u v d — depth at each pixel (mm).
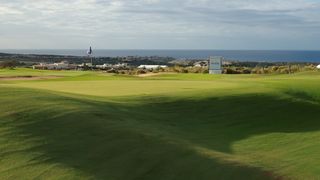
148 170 9508
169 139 11789
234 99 19141
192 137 13414
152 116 15336
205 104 17922
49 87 22422
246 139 14172
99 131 11250
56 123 11203
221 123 16078
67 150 9789
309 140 14320
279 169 10820
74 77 38062
